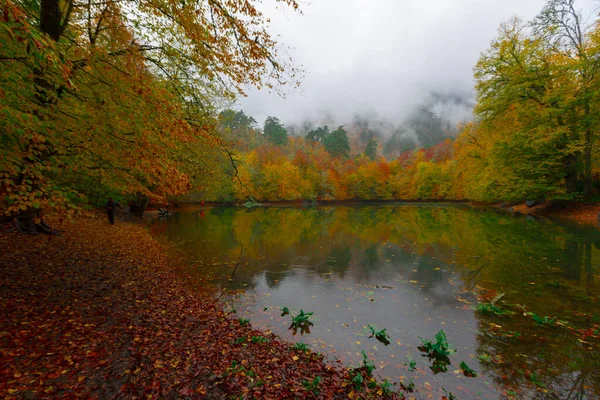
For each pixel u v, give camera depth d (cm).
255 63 612
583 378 409
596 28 1772
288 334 546
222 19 550
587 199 2019
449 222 2369
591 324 570
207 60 630
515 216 2433
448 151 7650
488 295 740
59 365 371
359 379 387
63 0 647
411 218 2883
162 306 617
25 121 374
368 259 1173
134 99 470
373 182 7181
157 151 511
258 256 1233
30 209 784
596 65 1723
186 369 388
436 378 412
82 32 657
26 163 430
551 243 1305
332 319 616
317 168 7350
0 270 683
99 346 427
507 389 387
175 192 594
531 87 2120
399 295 765
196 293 762
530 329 557
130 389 340
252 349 463
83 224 1510
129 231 1602
